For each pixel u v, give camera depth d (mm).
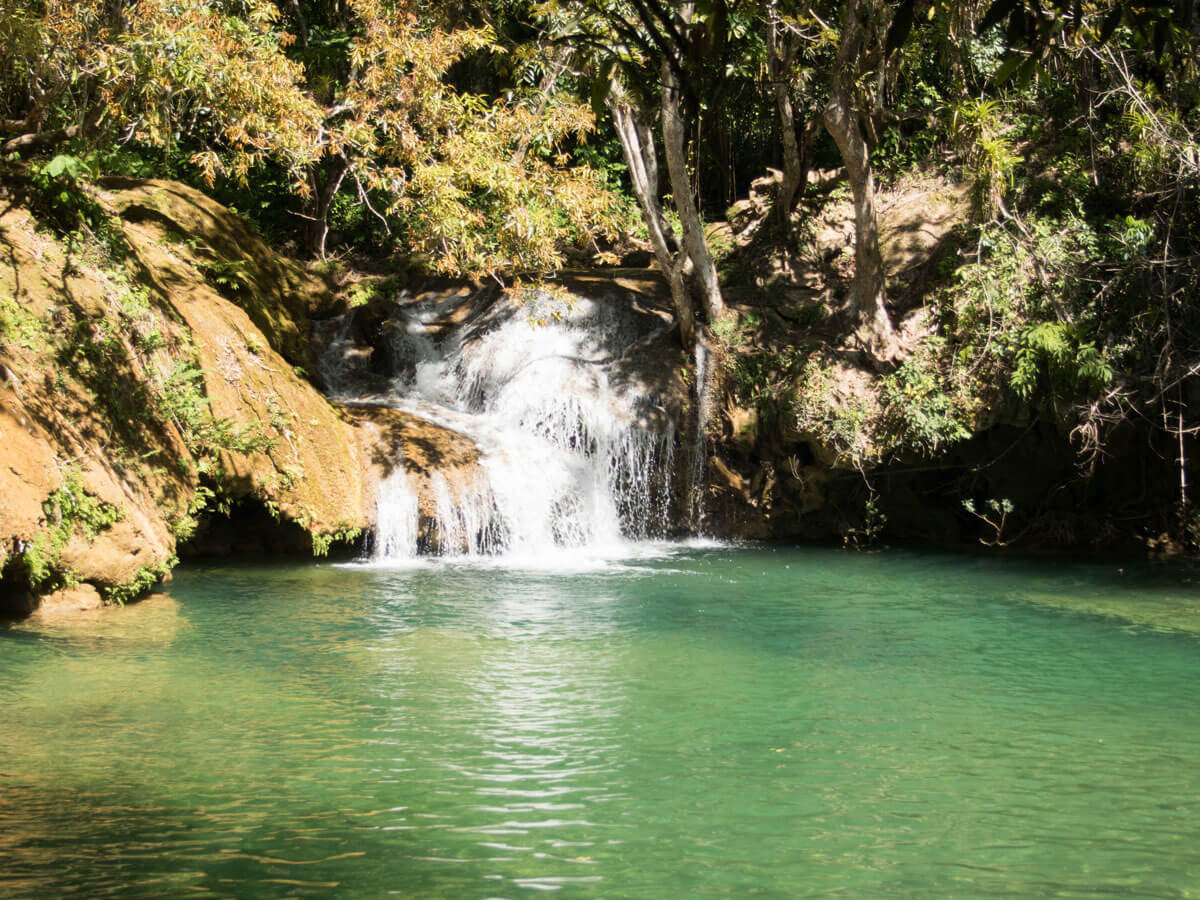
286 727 8492
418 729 8461
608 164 27781
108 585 12797
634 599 13820
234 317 17188
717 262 23672
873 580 15438
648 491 19500
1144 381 17375
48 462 12172
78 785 7141
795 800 6980
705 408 19906
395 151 16938
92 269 14547
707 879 5723
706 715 8914
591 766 7629
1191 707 9250
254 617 12453
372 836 6305
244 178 16797
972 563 17062
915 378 18469
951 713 9023
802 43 19750
